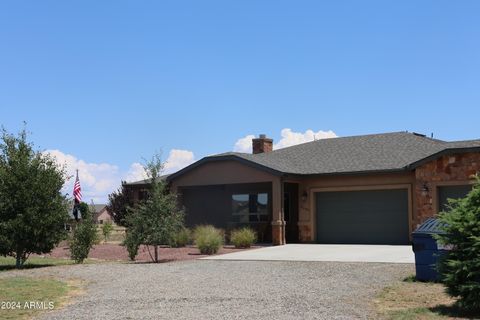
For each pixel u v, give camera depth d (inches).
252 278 550.3
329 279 531.2
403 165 962.1
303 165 1098.7
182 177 1128.8
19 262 745.0
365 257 713.6
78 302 442.3
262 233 1098.1
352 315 366.3
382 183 984.3
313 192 1052.5
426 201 893.2
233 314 376.2
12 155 749.9
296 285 498.3
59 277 599.8
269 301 421.4
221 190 1163.9
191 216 1182.3
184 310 394.9
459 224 371.6
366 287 479.2
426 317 356.2
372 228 995.9
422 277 503.2
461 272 366.0
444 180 878.4
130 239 802.8
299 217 1064.2
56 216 752.3
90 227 806.5
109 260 844.0
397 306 396.8
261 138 1285.7
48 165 770.8
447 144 979.3
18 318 386.6
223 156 1070.4
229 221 1147.3
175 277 573.9
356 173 989.8
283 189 1017.5
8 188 732.0
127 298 452.4
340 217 1029.2
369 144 1141.7
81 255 790.5
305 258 725.9
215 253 872.9
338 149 1154.7
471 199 382.9
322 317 361.1
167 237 787.4
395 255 728.3
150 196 816.3
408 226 959.0
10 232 724.7
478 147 842.8
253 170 1034.7
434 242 499.2
